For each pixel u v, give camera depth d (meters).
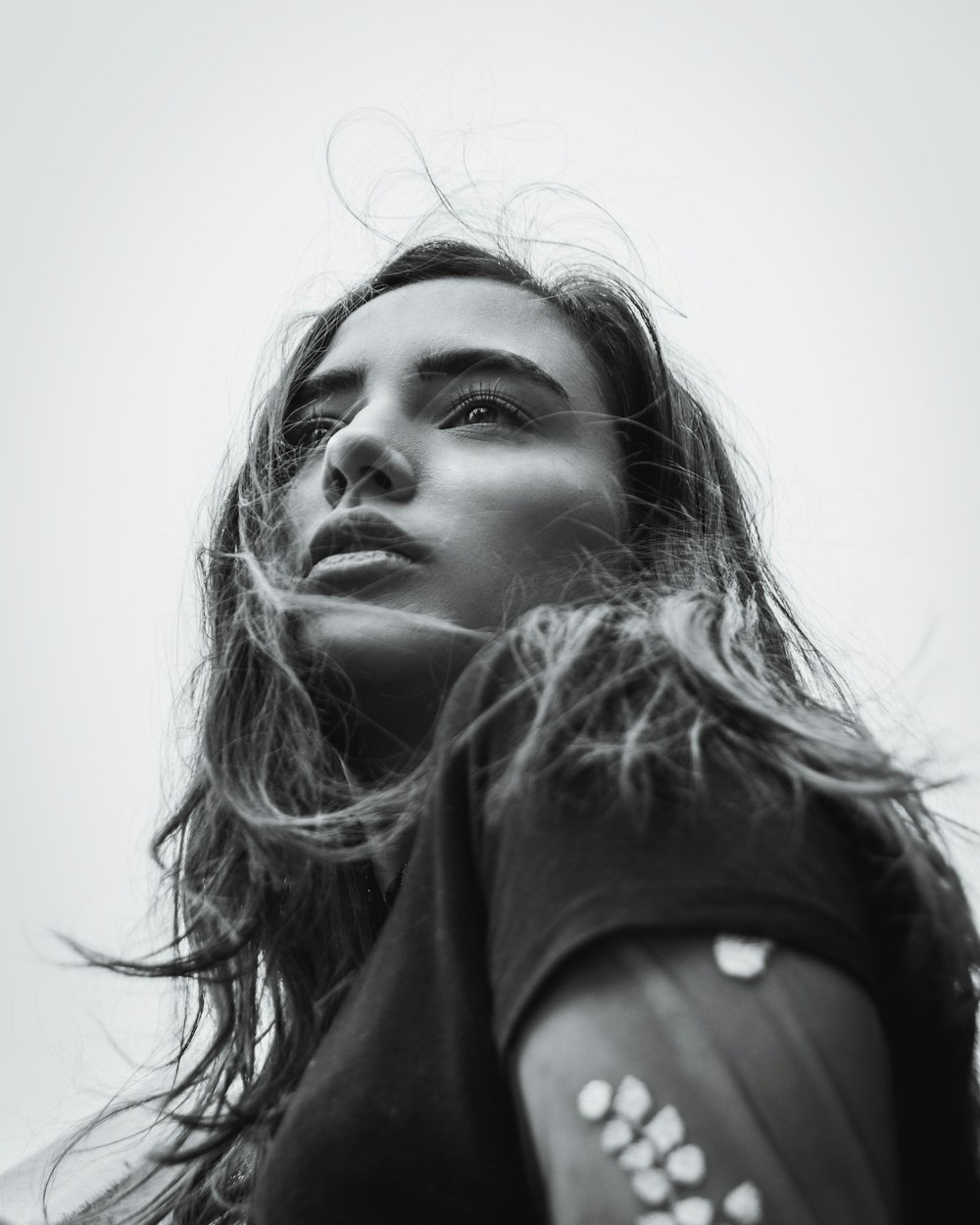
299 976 1.25
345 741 1.27
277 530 1.44
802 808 0.81
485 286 1.57
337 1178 0.77
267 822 1.17
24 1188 1.58
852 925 0.75
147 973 1.28
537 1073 0.71
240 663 1.36
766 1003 0.69
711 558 1.56
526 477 1.32
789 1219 0.64
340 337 1.57
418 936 0.87
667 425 1.64
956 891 0.91
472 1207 0.75
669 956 0.71
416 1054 0.81
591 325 1.63
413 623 1.17
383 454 1.29
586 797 0.81
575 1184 0.67
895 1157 0.71
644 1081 0.68
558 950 0.72
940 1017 0.81
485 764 0.91
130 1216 1.34
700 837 0.76
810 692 1.59
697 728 0.84
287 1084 1.15
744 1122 0.66
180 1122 1.18
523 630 1.02
